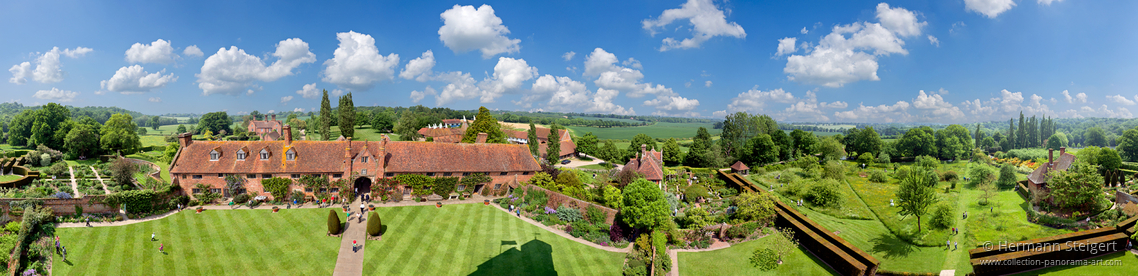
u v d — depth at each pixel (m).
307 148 69.00
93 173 90.00
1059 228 58.19
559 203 66.31
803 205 76.31
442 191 71.12
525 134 159.50
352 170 67.44
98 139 115.44
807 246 55.53
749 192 68.06
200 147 66.50
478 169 73.12
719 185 94.06
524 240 55.47
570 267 49.28
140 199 57.09
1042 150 147.00
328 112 130.88
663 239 51.06
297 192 65.88
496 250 52.50
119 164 78.31
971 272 46.84
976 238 55.75
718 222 63.12
